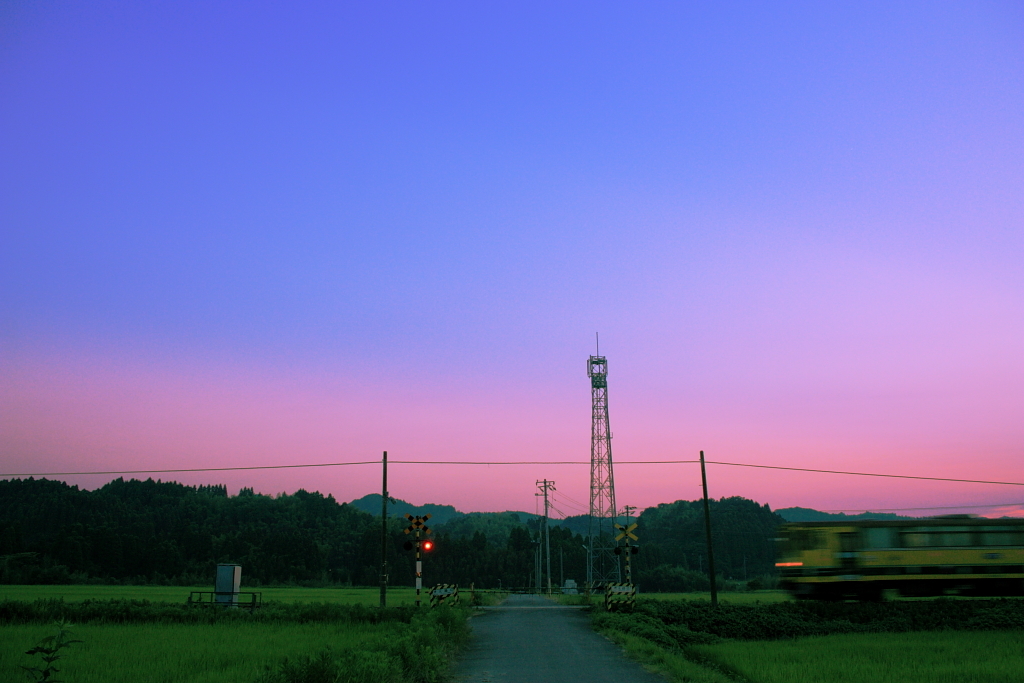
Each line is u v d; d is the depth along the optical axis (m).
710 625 36.81
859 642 31.70
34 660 20.41
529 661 21.12
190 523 172.75
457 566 158.38
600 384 77.44
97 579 129.38
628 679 18.00
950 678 22.02
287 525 188.75
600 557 74.38
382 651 17.36
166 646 24.16
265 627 31.19
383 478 43.19
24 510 175.00
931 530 40.94
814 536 40.97
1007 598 41.62
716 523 179.12
